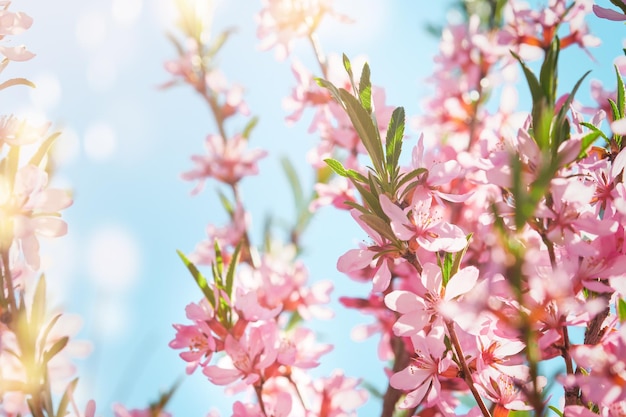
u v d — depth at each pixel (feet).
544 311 1.26
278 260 1.88
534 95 1.26
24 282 1.43
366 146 1.36
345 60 1.38
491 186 1.54
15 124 1.38
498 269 1.23
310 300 1.78
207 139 2.13
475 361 1.37
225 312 1.53
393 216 1.33
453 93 1.97
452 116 1.96
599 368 1.23
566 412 1.26
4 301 1.34
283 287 1.77
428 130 1.97
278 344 1.57
